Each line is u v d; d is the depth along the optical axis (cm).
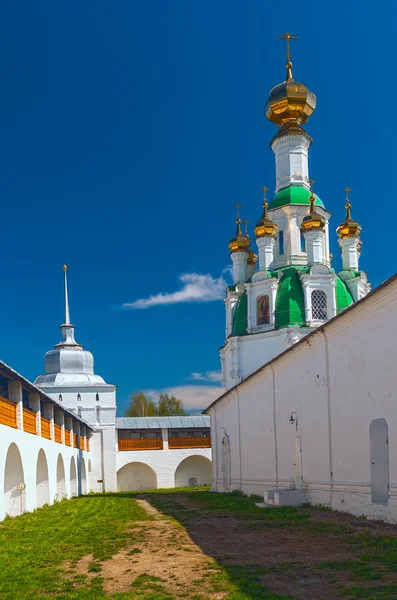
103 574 891
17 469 1908
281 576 818
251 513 1648
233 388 2656
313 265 3381
